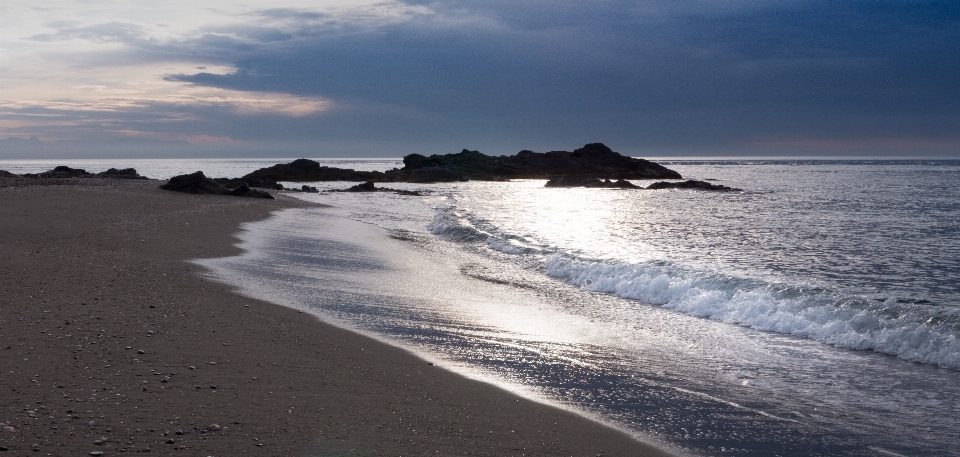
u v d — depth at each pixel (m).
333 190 65.88
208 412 6.18
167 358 7.97
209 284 13.84
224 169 193.75
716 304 12.85
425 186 83.81
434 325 11.41
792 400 7.73
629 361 9.39
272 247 21.00
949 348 9.37
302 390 7.15
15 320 9.34
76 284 12.48
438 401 7.19
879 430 6.80
